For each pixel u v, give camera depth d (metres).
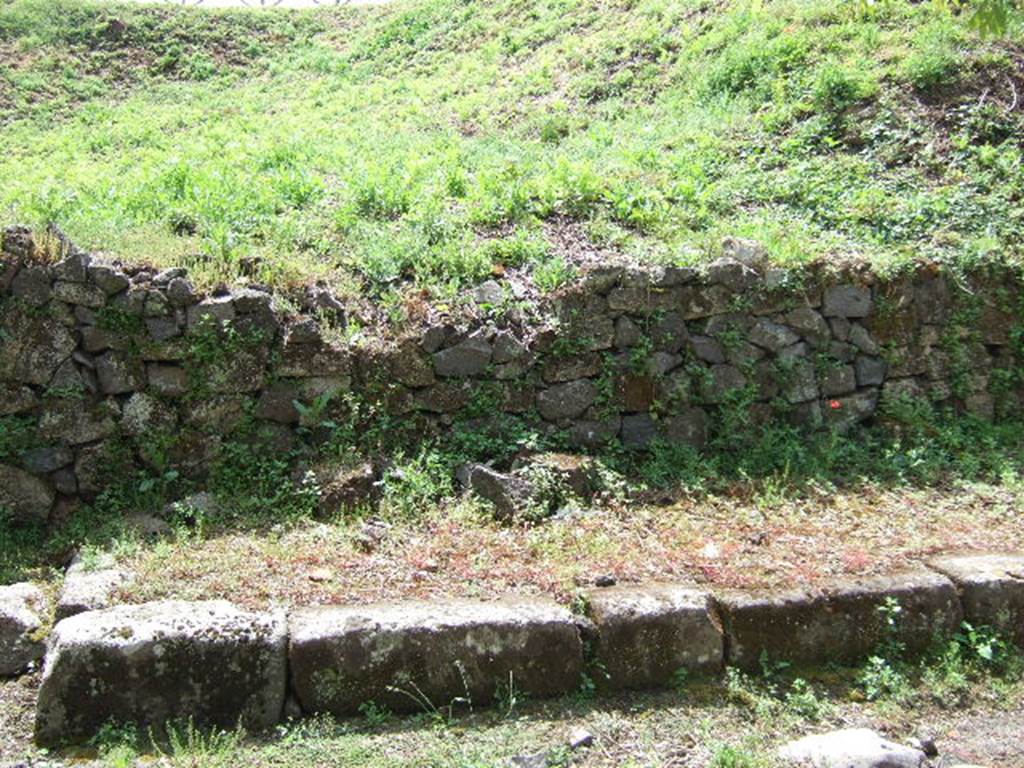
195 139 11.36
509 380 5.43
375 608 3.70
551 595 3.92
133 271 5.11
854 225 6.90
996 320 6.37
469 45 14.58
